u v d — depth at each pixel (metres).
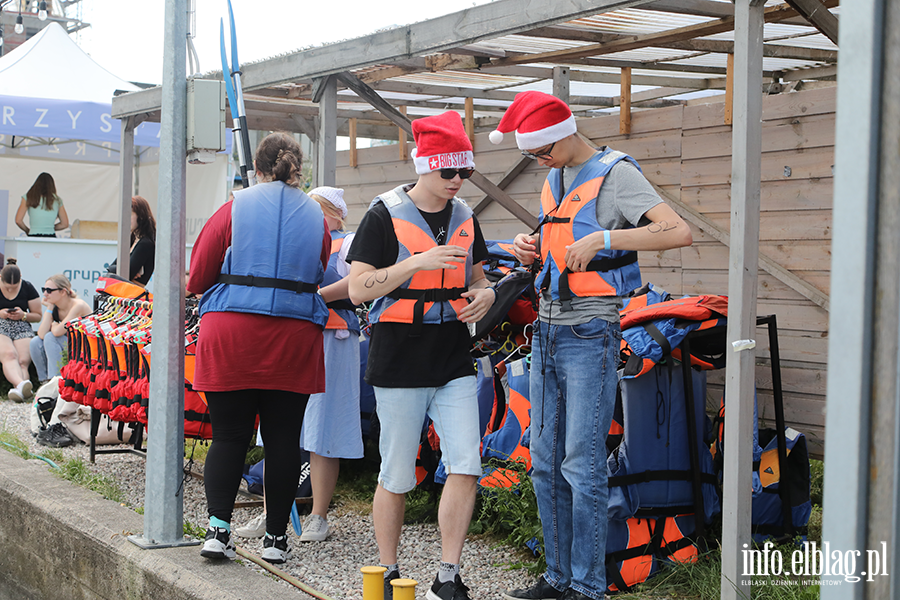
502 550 4.10
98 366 5.56
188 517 4.70
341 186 8.74
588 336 3.13
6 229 12.71
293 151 3.85
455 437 3.34
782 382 5.00
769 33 5.38
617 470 3.62
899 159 1.48
